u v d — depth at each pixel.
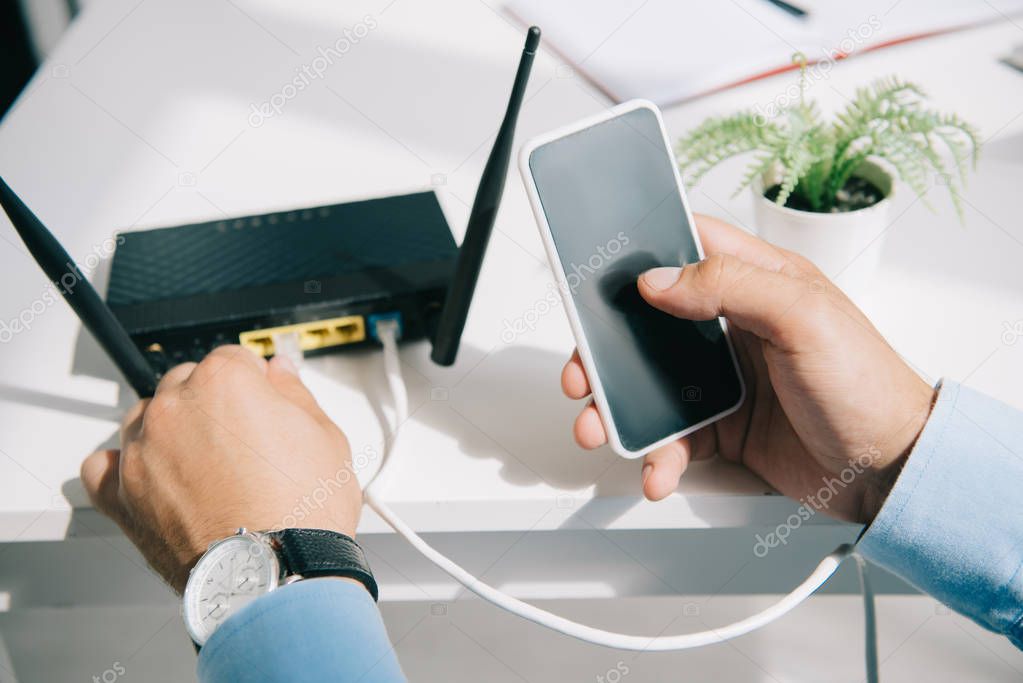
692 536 0.69
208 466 0.54
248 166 0.86
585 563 0.70
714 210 0.78
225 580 0.49
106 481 0.58
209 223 0.72
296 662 0.46
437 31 1.01
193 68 0.98
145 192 0.83
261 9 1.06
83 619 0.86
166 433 0.56
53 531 0.60
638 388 0.57
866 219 0.65
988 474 0.51
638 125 0.58
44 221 0.80
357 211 0.72
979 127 0.84
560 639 0.92
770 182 0.69
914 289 0.71
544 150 0.55
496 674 0.92
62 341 0.70
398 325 0.67
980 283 0.71
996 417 0.52
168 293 0.65
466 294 0.61
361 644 0.47
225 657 0.47
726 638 0.53
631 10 1.02
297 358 0.67
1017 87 0.89
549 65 0.95
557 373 0.67
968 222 0.76
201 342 0.64
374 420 0.64
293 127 0.90
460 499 0.58
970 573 0.52
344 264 0.67
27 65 1.44
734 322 0.54
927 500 0.52
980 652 0.91
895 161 0.65
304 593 0.48
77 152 0.88
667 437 0.58
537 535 0.68
